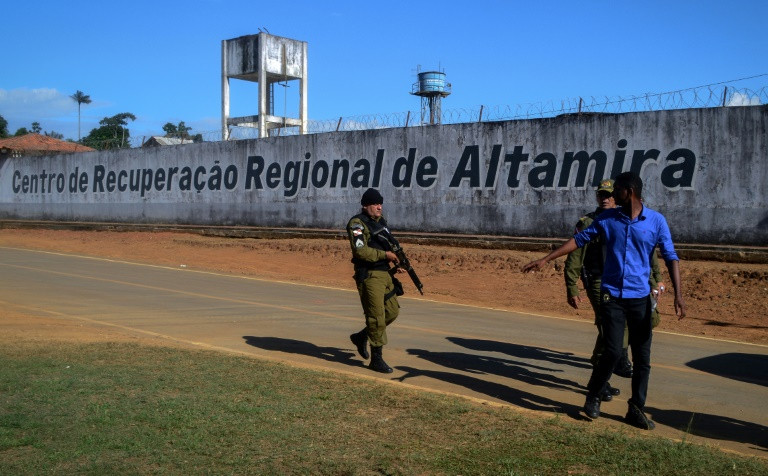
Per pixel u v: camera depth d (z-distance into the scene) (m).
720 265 17.06
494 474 4.30
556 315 12.65
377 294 7.66
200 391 6.14
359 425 5.24
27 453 4.57
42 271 18.47
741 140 17.84
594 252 7.01
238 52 37.28
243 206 29.69
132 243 28.66
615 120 19.88
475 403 6.06
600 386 5.96
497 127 22.23
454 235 22.80
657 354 9.28
